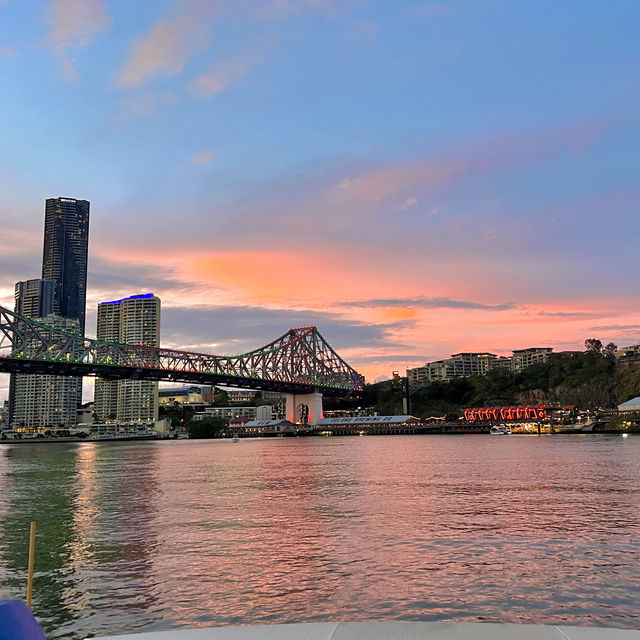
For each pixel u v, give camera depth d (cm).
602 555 2884
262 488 6181
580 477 6644
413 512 4266
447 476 7094
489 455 11356
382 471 8056
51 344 19775
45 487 6825
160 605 2266
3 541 3528
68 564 2906
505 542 3203
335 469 8631
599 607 2173
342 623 1163
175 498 5466
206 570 2733
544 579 2506
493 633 1095
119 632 2005
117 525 4012
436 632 1104
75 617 2152
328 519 4034
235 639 1096
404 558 2888
